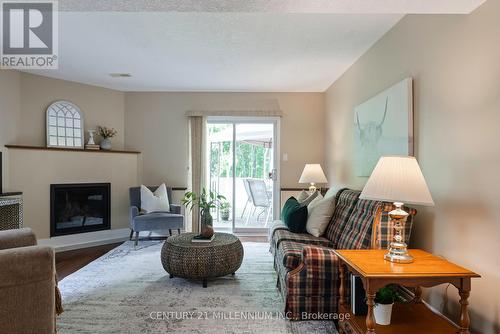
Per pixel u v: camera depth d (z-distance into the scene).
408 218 2.38
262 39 3.34
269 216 5.73
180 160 5.63
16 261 1.67
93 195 5.16
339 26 3.01
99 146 5.21
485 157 1.85
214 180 5.78
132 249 4.51
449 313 2.14
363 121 3.58
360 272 1.80
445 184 2.21
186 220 5.52
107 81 5.01
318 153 5.62
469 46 1.99
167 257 3.16
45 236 4.60
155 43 3.46
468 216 1.98
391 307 1.97
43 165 4.59
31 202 4.48
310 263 2.41
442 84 2.25
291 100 5.62
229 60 3.99
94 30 3.14
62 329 2.30
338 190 3.80
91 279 3.31
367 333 1.77
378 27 3.03
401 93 2.72
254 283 3.22
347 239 2.84
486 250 1.84
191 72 4.52
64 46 3.56
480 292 1.88
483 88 1.87
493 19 1.80
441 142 2.26
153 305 2.71
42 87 4.71
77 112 5.05
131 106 5.62
